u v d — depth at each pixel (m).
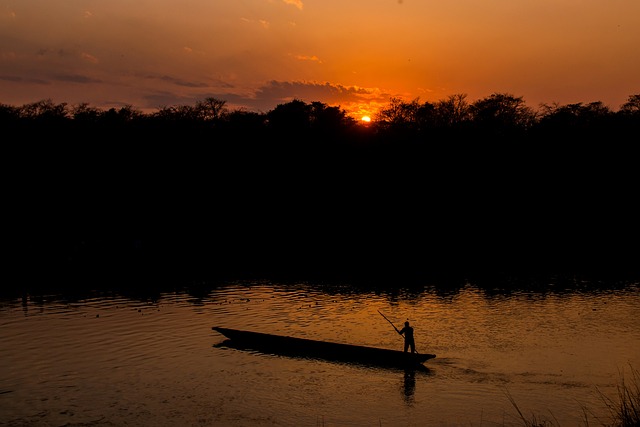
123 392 28.30
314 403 27.00
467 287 53.88
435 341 35.84
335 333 38.00
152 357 33.25
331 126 108.50
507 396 27.17
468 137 101.00
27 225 87.62
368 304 46.78
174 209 96.50
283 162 101.88
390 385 28.88
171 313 43.88
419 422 24.94
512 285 54.53
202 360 32.69
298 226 94.56
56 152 97.69
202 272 63.59
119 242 79.50
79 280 59.31
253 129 108.31
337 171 100.00
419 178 96.56
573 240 86.12
